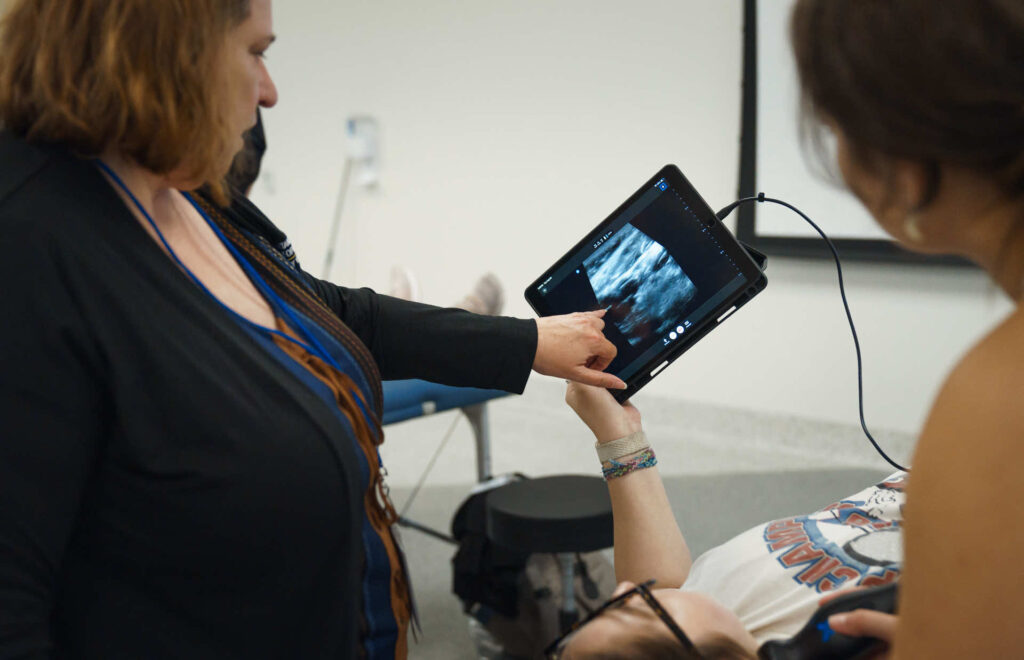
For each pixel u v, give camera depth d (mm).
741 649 589
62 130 605
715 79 3078
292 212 4609
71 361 600
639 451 889
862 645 555
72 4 593
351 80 4188
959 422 386
